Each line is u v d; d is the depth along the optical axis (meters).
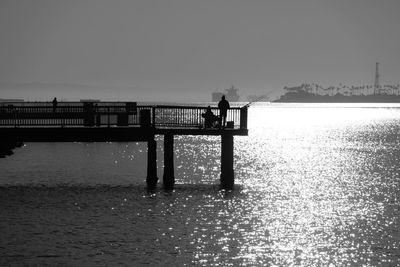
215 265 34.25
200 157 95.00
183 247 37.34
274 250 37.22
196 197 52.81
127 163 82.31
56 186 59.00
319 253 36.81
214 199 52.25
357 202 53.59
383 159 97.50
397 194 58.41
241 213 47.16
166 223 43.12
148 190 56.03
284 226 43.34
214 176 69.25
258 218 45.59
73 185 59.78
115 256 35.31
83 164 80.50
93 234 39.81
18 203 49.50
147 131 54.50
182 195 53.59
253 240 39.31
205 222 43.66
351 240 39.75
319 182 67.06
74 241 38.19
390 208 50.78
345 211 49.25
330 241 39.47
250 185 62.50
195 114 73.12
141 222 43.22
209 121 55.66
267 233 41.16
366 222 45.16
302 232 41.69
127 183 61.25
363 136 166.25
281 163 89.38
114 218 44.28
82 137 53.06
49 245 37.22
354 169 81.69
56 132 52.78
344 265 34.66
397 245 38.62
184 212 46.66
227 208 48.75
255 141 145.88
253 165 85.88
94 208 47.62
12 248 36.53
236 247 37.69
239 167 82.75
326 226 43.62
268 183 65.00
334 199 55.06
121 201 50.44
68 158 88.69
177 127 56.38
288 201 53.25
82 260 34.50
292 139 153.50
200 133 54.72
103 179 64.88
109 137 53.50
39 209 47.09
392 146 128.62
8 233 39.84
